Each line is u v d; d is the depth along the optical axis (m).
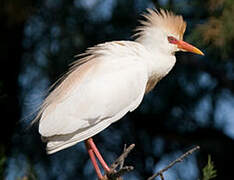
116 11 12.79
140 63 9.44
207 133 13.44
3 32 13.32
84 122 8.70
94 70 9.11
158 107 13.10
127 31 12.80
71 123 8.62
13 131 13.04
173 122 13.44
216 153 13.38
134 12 12.78
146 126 13.44
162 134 13.47
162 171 7.29
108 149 13.00
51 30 12.79
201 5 11.73
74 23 12.79
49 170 12.48
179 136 13.47
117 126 13.34
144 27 10.14
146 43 10.03
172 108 13.12
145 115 13.32
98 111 8.80
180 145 13.55
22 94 13.04
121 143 13.19
